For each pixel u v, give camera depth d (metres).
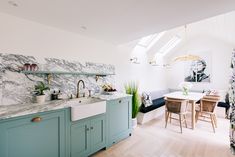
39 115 1.64
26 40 2.07
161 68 5.73
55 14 1.95
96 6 1.77
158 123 3.77
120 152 2.37
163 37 4.52
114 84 3.54
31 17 2.02
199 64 5.40
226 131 3.21
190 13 1.91
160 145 2.59
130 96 3.00
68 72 2.41
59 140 1.82
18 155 1.49
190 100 3.27
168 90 5.96
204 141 2.74
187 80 5.71
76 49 2.70
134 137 2.93
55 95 2.32
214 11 1.85
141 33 2.74
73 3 1.70
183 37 5.32
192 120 3.35
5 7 1.75
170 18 2.07
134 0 1.64
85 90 2.82
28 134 1.55
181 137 2.92
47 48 2.29
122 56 3.79
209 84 5.18
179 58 3.70
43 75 2.24
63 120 1.85
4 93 1.86
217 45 5.00
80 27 2.41
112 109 2.57
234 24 3.66
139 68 4.44
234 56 2.24
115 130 2.65
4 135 1.39
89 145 2.17
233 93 2.20
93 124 2.22
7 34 1.90
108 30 2.56
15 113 1.48
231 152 2.31
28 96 2.06
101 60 3.20
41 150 1.66
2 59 1.85
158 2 1.67
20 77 2.00
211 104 3.31
